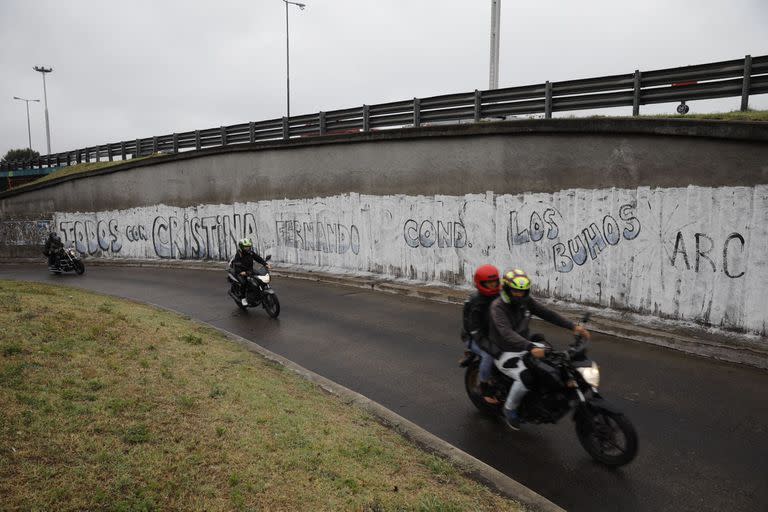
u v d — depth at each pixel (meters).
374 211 14.77
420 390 6.65
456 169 12.42
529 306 5.22
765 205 7.51
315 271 16.61
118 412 4.32
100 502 3.12
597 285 9.83
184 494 3.35
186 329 8.72
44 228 28.34
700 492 4.23
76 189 26.38
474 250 12.23
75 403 4.32
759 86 9.07
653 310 8.96
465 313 5.72
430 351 8.27
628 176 9.16
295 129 18.28
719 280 8.09
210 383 5.51
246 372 6.36
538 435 5.32
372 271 15.05
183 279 17.47
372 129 15.95
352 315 10.91
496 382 5.42
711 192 8.08
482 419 5.75
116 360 5.63
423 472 4.31
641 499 4.15
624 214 9.28
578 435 4.87
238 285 11.64
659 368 7.19
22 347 5.44
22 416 3.94
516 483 4.25
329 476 3.89
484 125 11.49
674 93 10.12
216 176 20.38
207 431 4.27
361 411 5.77
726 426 5.40
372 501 3.62
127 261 23.66
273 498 3.46
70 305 8.44
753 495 4.17
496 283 5.38
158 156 22.16
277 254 18.52
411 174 13.57
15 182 40.69
